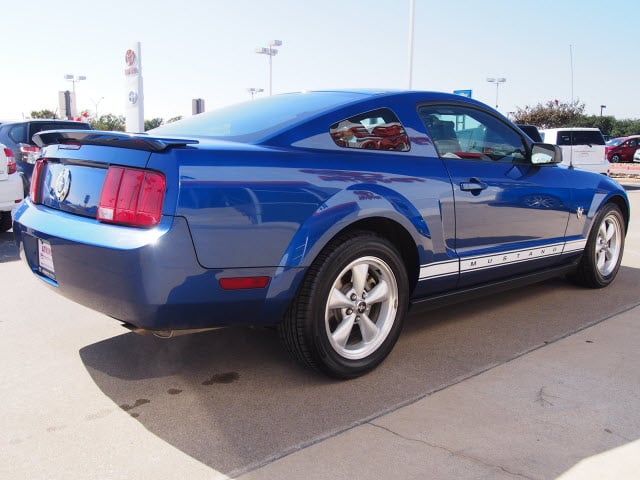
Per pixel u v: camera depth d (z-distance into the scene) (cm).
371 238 278
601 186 441
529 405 258
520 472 206
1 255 592
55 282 272
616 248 469
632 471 208
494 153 360
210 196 230
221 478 203
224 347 327
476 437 230
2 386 275
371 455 217
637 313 397
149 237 223
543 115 3538
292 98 327
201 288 233
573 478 203
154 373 292
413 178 299
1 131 956
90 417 246
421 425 239
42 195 293
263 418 246
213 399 264
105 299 239
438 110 333
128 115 1523
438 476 204
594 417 247
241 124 292
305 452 219
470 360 311
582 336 350
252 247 241
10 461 213
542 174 386
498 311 400
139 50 1457
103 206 240
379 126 300
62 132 257
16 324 363
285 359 310
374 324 293
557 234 400
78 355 314
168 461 213
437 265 314
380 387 277
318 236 254
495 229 346
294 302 261
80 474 205
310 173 259
